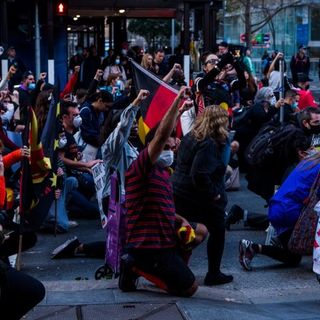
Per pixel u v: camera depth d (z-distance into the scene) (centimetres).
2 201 730
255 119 1179
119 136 739
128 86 1438
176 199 761
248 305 719
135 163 686
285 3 4744
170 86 823
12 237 821
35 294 558
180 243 718
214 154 747
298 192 817
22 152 782
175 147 810
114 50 2736
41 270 852
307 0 4862
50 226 1021
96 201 1179
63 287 773
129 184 695
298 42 4738
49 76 2005
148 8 2494
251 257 841
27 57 2378
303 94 1434
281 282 804
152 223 696
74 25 3344
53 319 657
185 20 1997
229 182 1280
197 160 742
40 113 938
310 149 927
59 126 934
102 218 797
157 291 743
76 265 873
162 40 5572
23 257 906
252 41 4153
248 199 1225
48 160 839
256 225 1027
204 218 764
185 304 691
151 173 692
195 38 2438
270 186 959
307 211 805
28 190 794
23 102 1243
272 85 1619
